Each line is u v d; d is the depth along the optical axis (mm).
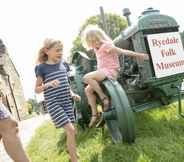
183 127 4754
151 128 4855
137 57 4996
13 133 3340
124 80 5633
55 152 5348
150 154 3832
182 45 5160
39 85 4199
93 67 6043
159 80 4941
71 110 4188
